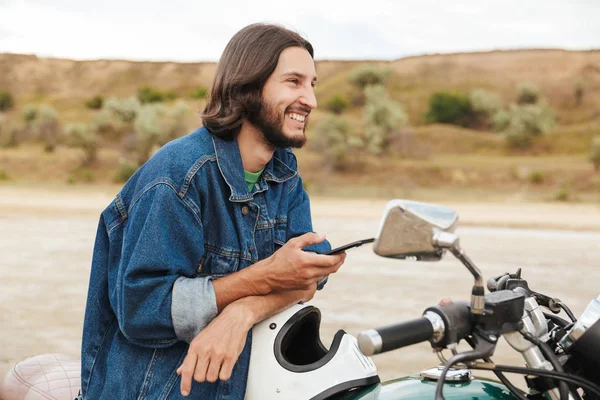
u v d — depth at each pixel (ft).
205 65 386.73
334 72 356.18
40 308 23.58
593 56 326.03
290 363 6.19
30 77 359.66
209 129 6.86
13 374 8.34
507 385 5.19
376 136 219.61
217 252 6.77
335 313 22.85
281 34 6.90
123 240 6.54
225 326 6.09
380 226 4.68
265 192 7.30
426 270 33.35
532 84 292.61
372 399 5.79
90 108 324.60
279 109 6.82
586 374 5.30
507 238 58.13
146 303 6.28
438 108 280.92
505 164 204.74
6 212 82.07
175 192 6.43
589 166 197.26
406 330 4.66
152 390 6.45
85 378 6.91
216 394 6.29
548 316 6.07
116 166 222.48
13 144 251.19
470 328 4.91
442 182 192.03
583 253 44.98
